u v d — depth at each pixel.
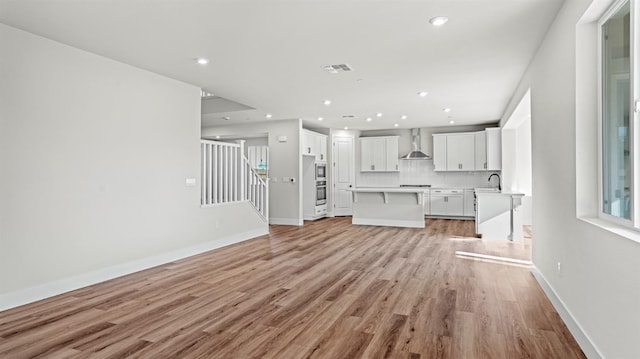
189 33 3.41
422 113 7.70
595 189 2.58
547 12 3.00
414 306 3.19
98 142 4.00
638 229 1.98
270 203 8.71
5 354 2.36
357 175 10.77
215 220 5.75
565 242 2.93
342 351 2.38
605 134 2.48
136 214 4.43
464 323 2.81
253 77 4.89
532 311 3.05
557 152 3.15
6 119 3.23
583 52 2.57
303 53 3.96
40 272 3.46
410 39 3.56
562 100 2.95
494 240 6.34
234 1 2.79
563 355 2.30
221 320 2.90
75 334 2.65
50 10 2.95
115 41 3.61
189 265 4.69
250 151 10.37
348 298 3.40
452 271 4.33
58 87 3.63
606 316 2.10
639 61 1.96
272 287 3.76
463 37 3.52
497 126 9.45
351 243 6.15
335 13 3.00
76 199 3.78
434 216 9.74
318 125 9.60
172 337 2.60
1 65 3.20
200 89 5.46
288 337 2.59
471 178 9.76
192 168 5.29
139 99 4.48
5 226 3.22
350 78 4.94
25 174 3.37
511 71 4.62
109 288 3.75
